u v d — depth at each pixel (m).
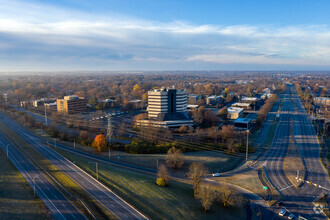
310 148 176.62
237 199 100.44
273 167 140.62
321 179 124.81
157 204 94.56
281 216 93.06
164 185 111.81
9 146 170.62
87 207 89.94
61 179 113.88
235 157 155.88
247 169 137.62
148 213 88.00
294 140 195.50
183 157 140.88
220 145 168.50
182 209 92.88
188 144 167.88
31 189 103.44
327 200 104.00
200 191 100.69
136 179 116.81
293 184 119.31
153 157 149.50
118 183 110.69
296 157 157.12
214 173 131.25
